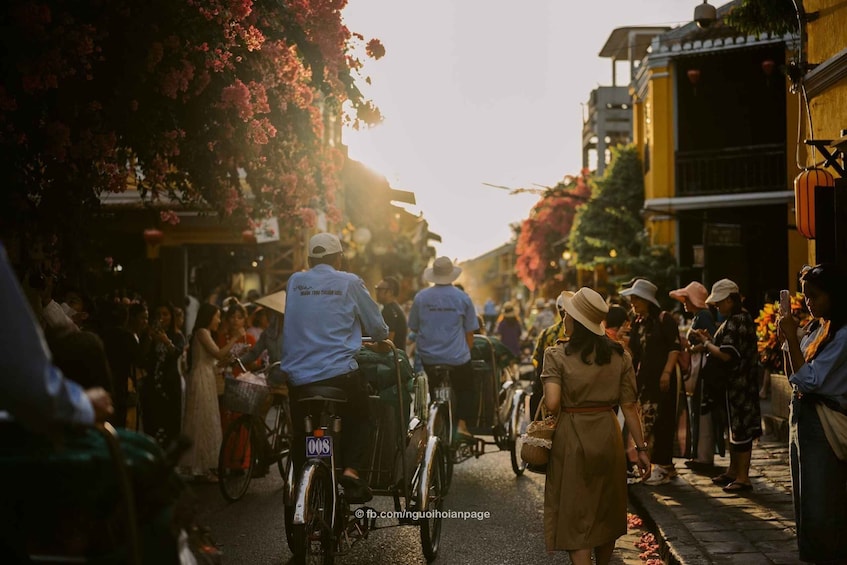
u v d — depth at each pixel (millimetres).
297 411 6273
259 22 9414
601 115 43688
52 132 7754
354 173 28109
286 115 10781
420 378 7441
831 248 9117
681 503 8352
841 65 9320
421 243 41969
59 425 2844
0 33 7180
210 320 10141
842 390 5414
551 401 5660
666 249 25312
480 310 39062
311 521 5848
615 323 9344
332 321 6281
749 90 25953
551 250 44594
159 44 8055
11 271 2750
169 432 10391
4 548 2994
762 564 6211
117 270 19219
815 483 5480
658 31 35875
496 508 8977
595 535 5609
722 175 25891
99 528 3035
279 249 23156
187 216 17344
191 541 3494
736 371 8961
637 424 5836
